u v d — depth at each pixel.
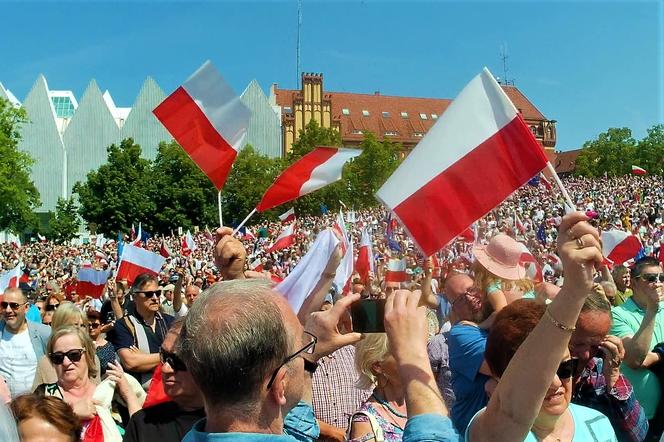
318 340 2.97
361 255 11.06
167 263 27.39
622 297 8.26
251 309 2.05
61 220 81.25
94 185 77.94
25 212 62.75
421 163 3.04
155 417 3.68
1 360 7.20
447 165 3.02
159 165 78.69
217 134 5.97
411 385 2.23
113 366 4.73
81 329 4.82
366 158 64.50
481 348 3.61
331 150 6.64
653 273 5.38
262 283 2.25
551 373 2.15
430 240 3.01
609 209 42.59
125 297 9.71
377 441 3.57
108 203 76.75
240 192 75.75
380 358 3.70
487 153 3.00
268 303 2.10
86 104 91.44
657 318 5.43
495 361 2.80
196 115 5.98
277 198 6.59
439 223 3.01
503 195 2.98
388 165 65.00
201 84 5.98
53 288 10.84
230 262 4.77
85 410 4.38
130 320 6.51
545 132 114.81
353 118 110.38
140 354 5.93
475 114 3.03
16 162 60.34
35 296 13.72
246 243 36.84
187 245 30.30
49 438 3.30
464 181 3.01
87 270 13.25
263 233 37.50
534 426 2.85
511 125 2.99
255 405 2.02
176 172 78.12
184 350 2.04
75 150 91.00
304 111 96.69
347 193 62.69
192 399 3.58
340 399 4.95
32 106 91.19
